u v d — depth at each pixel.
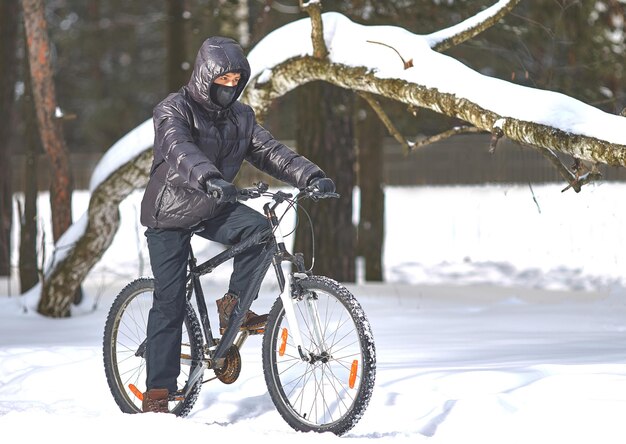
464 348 20.16
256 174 63.22
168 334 14.53
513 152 57.56
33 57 28.30
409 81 19.27
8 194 43.78
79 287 29.56
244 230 14.12
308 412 14.44
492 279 49.47
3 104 44.28
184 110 14.19
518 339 21.70
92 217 26.75
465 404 14.18
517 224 55.91
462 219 60.31
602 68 37.94
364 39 20.53
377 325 25.08
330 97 35.97
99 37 100.62
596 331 23.28
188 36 54.94
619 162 15.76
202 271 14.73
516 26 32.81
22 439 12.90
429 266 54.28
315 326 13.71
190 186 13.59
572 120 16.50
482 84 18.22
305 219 36.66
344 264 36.62
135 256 55.81
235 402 15.59
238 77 14.26
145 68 103.00
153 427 13.12
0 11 45.06
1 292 37.78
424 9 33.22
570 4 30.73
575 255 45.88
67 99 104.75
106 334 15.92
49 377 17.83
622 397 13.92
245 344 20.81
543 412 13.58
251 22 52.88
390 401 14.74
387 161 69.69
